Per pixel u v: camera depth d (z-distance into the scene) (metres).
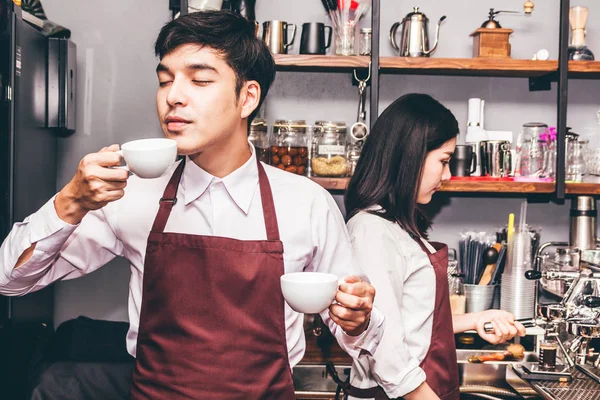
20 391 2.23
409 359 1.64
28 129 2.32
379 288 1.65
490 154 2.65
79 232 1.35
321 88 2.87
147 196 1.39
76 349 2.14
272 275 1.33
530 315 2.46
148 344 1.32
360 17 2.70
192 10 2.49
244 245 1.32
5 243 1.22
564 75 2.58
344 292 1.20
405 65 2.57
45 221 1.16
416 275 1.78
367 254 1.69
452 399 1.80
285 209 1.40
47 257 1.20
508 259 2.52
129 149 1.08
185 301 1.31
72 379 1.98
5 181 2.15
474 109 2.75
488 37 2.66
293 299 1.11
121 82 2.85
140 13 2.84
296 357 1.42
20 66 2.22
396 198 1.79
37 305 2.51
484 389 2.09
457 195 2.88
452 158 2.63
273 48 2.59
